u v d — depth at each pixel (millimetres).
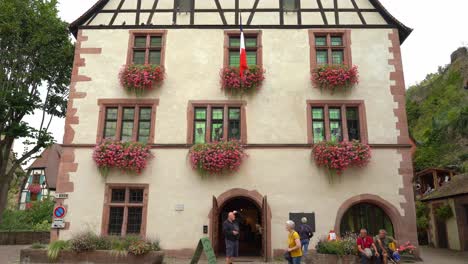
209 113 13625
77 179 13055
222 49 14312
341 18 14594
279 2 14805
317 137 13484
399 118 13484
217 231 12641
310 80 13914
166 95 13836
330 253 10602
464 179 18297
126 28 14562
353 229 12891
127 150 12820
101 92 13906
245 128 13445
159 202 12859
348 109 13734
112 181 13016
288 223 8617
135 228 12805
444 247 18938
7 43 18125
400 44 15109
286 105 13664
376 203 12773
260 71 13719
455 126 29703
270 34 14406
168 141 13391
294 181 12938
